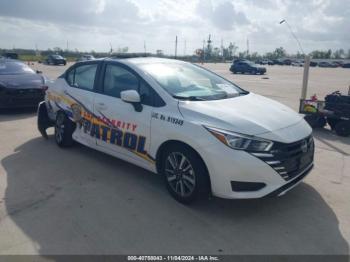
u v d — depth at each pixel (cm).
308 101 812
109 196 414
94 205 391
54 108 601
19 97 877
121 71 472
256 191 344
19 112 938
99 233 335
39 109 649
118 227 346
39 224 350
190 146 365
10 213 372
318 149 630
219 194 354
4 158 548
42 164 521
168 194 420
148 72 443
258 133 346
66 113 567
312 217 368
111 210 380
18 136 684
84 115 522
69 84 569
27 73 986
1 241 321
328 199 409
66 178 468
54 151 584
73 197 411
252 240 326
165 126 388
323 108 779
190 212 377
